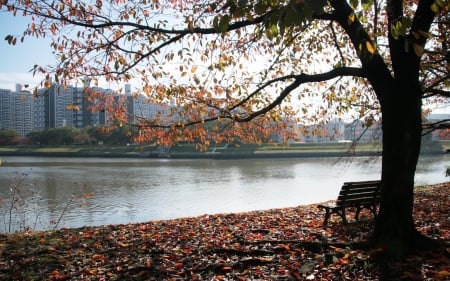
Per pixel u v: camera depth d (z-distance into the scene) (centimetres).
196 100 978
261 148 8888
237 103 984
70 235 969
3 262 732
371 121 1266
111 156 9931
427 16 683
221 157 8544
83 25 779
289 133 1156
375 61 727
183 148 9388
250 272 627
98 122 12031
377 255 659
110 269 676
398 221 707
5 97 13738
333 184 3478
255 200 2623
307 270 618
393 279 579
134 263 701
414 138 723
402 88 714
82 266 700
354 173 4531
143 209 2291
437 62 996
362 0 435
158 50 812
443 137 2227
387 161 727
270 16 427
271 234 901
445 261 634
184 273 639
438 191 1666
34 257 757
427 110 1619
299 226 1006
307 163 6425
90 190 3180
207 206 2398
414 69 709
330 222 1046
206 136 1055
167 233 966
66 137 12088
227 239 857
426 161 5822
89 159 8619
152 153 9375
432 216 1069
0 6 711
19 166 6172
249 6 468
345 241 765
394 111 720
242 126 1081
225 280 604
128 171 5106
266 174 4553
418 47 498
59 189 3225
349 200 998
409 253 681
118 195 2889
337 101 1227
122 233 984
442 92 866
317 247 726
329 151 8406
